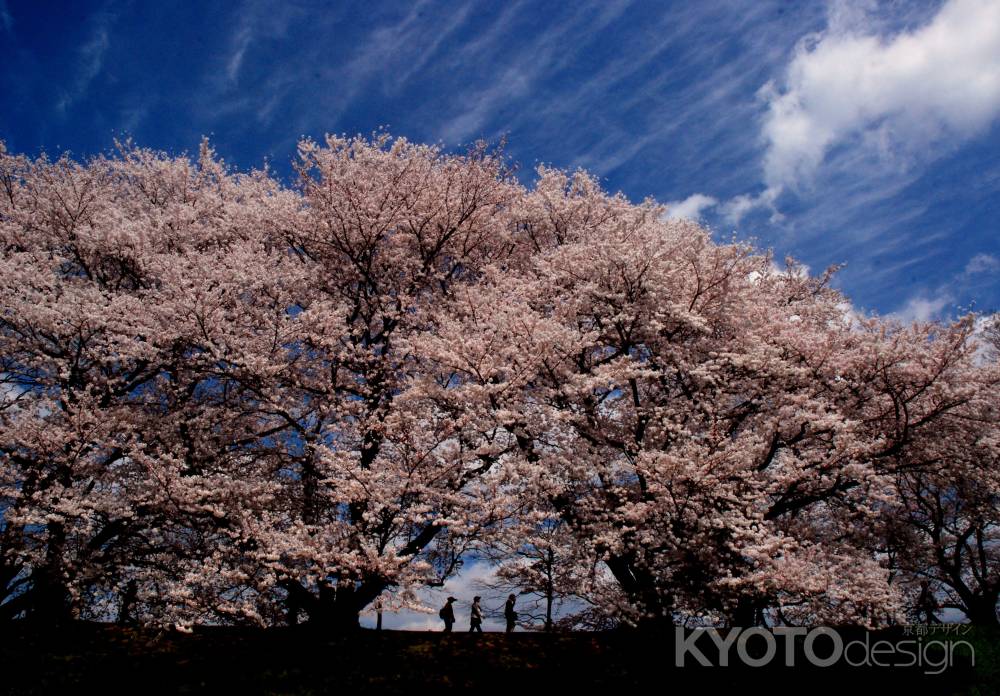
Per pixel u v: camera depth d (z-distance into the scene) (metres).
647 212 19.41
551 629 15.96
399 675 12.31
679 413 14.12
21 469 12.80
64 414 13.12
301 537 11.90
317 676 11.99
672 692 11.90
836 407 13.79
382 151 18.64
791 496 13.21
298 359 15.23
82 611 13.77
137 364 14.73
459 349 13.30
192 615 11.72
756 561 11.33
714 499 12.17
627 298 15.33
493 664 12.99
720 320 16.11
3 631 12.61
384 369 15.99
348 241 17.61
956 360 13.27
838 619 11.58
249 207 18.09
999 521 17.03
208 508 12.12
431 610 10.99
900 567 17.86
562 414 13.32
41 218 17.88
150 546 13.62
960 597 21.53
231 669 12.16
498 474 11.73
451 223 18.91
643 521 12.06
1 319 13.99
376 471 12.24
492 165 18.70
